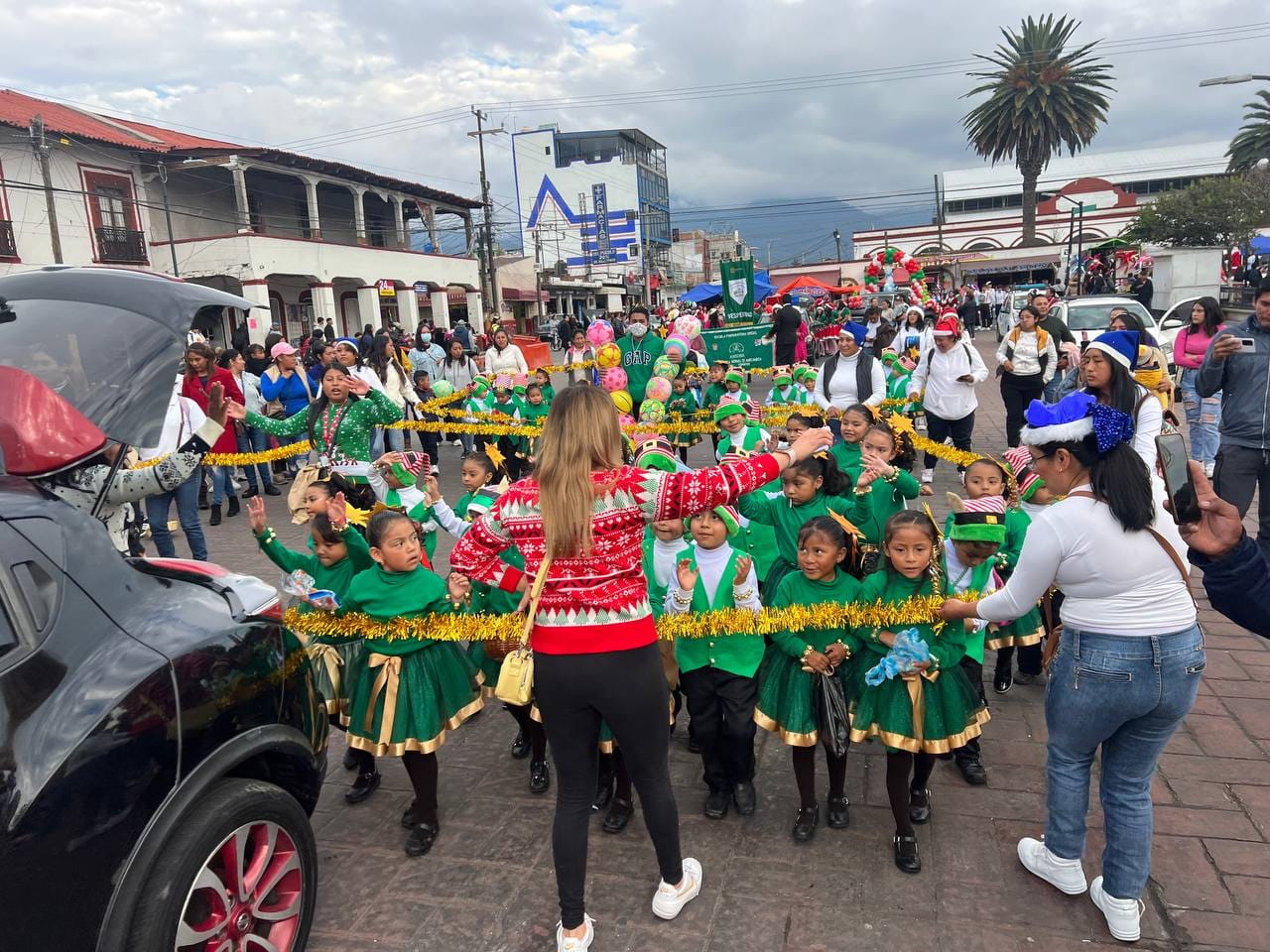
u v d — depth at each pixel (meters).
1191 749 3.89
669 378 8.50
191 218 27.55
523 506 2.63
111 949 2.08
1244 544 2.31
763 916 2.96
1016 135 43.31
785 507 4.44
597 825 3.57
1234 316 15.92
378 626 3.34
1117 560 2.53
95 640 2.26
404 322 33.91
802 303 40.94
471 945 2.88
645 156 73.38
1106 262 37.62
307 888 2.74
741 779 3.58
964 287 38.56
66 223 23.39
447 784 3.96
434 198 37.22
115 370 2.84
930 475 9.15
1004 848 3.29
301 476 4.64
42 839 1.94
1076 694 2.68
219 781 2.46
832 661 3.25
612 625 2.55
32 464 2.43
